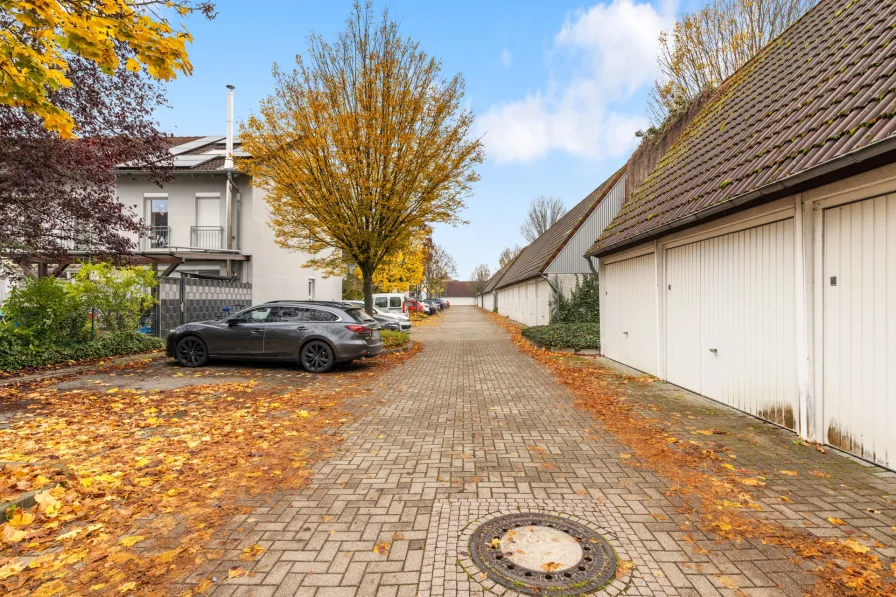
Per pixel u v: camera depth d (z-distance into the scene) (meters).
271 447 5.05
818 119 5.26
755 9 19.11
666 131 17.55
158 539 3.13
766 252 5.82
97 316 10.99
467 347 15.49
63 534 3.18
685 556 2.89
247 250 19.61
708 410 6.52
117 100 9.48
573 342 13.23
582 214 22.31
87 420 5.95
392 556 2.91
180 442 5.19
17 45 3.73
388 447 5.06
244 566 2.81
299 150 13.31
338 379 9.21
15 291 9.54
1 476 3.82
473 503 3.67
